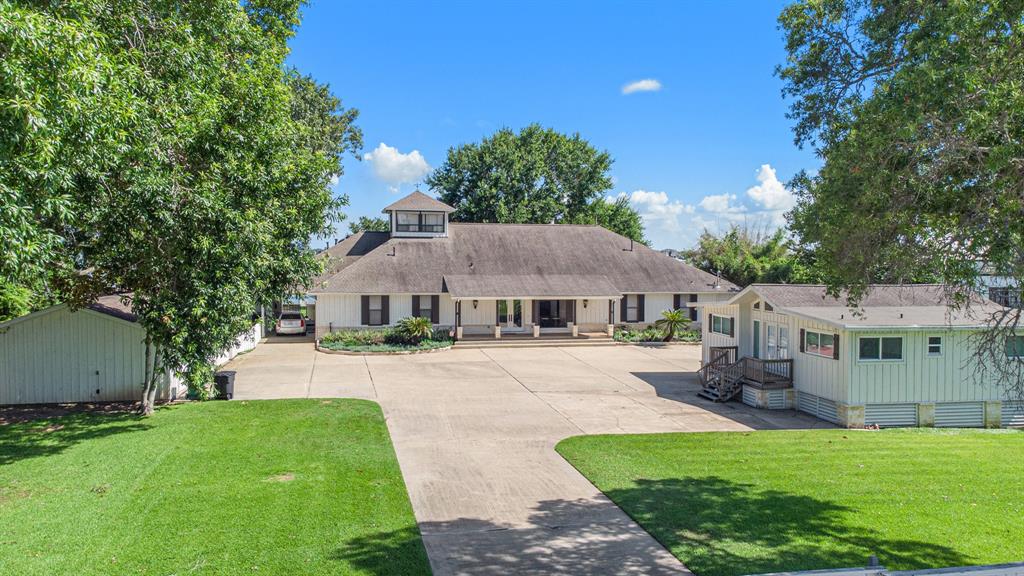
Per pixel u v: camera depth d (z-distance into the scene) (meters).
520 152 58.47
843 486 12.20
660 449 15.00
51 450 13.91
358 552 8.85
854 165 10.84
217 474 12.23
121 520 9.80
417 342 34.19
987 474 13.16
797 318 21.31
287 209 18.42
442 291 36.75
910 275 10.95
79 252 15.30
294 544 9.05
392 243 40.41
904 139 9.73
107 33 13.24
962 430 18.64
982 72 9.30
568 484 12.38
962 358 19.78
